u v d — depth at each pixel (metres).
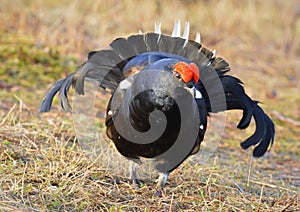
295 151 21.72
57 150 15.84
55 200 12.89
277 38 38.75
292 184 17.69
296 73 33.66
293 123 25.22
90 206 12.95
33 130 17.44
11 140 16.22
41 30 29.28
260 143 16.05
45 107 15.58
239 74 31.58
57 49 27.89
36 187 13.36
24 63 25.78
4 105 20.64
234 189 15.81
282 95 29.28
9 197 12.59
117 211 12.89
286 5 41.94
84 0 36.88
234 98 15.82
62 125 18.00
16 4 33.84
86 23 32.81
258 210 13.85
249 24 39.09
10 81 23.97
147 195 14.34
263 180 17.42
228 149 20.66
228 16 39.09
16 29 29.91
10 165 14.10
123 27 33.38
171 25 35.00
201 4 40.34
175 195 14.43
